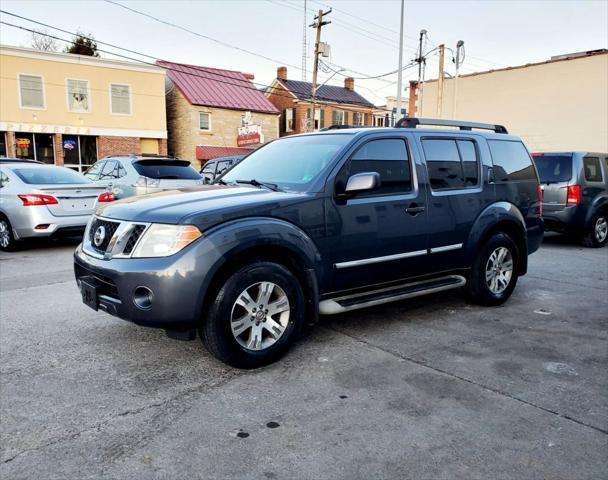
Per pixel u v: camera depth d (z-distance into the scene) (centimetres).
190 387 338
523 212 566
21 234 830
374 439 274
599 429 287
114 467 248
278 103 4144
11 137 2544
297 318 386
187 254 333
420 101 2948
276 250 378
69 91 2666
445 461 254
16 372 360
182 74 3331
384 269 445
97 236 381
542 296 593
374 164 440
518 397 326
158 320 335
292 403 316
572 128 2295
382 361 386
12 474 241
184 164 1110
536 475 244
